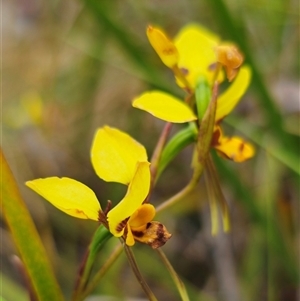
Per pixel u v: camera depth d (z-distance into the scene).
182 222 0.46
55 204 0.20
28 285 0.21
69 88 0.53
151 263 0.41
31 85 0.55
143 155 0.21
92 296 0.38
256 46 0.48
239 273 0.42
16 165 0.49
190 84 0.23
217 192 0.22
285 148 0.37
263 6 0.46
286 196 0.44
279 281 0.41
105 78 0.52
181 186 0.47
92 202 0.20
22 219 0.21
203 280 0.43
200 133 0.21
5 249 0.44
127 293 0.43
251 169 0.45
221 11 0.35
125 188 0.44
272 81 0.46
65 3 0.55
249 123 0.42
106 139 0.21
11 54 0.58
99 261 0.40
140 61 0.38
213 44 0.23
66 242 0.45
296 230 0.42
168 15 0.51
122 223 0.20
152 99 0.21
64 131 0.52
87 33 0.52
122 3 0.53
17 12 0.62
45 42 0.56
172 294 0.42
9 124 0.51
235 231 0.44
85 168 0.50
